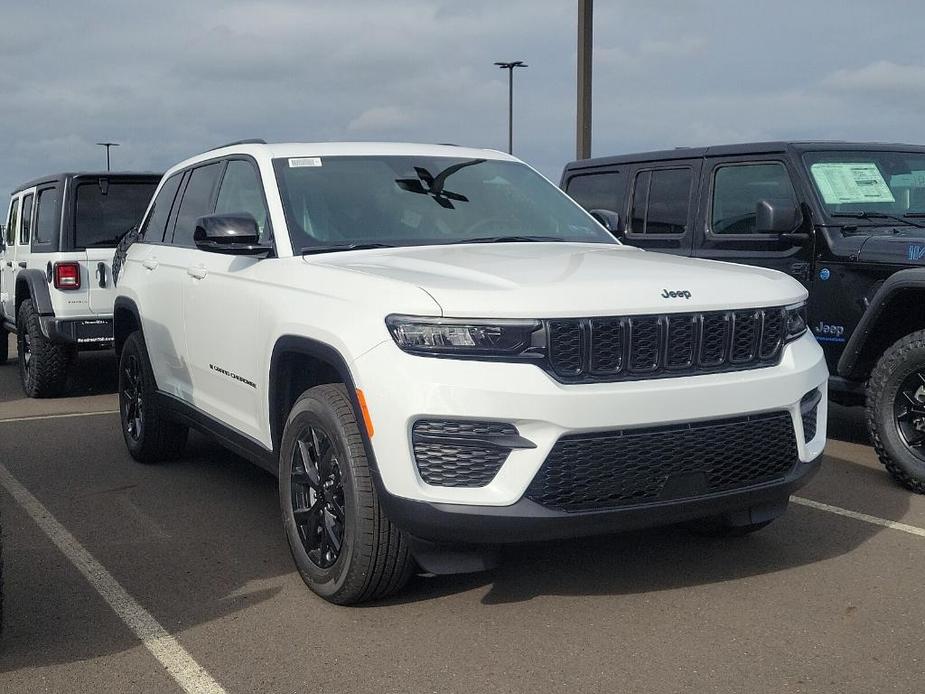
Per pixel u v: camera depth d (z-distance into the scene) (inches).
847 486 225.0
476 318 136.6
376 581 149.6
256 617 152.3
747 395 146.9
